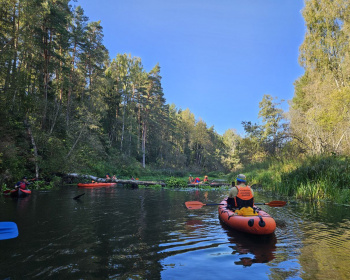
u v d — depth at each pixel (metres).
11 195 11.23
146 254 3.90
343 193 9.81
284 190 12.55
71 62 29.64
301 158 16.52
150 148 58.53
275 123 28.55
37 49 21.42
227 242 4.54
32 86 24.34
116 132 44.88
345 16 21.88
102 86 37.62
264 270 3.28
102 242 4.51
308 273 3.18
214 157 74.00
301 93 29.31
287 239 4.73
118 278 3.04
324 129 18.45
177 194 13.50
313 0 24.48
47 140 20.44
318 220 6.41
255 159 27.95
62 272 3.22
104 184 18.95
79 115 30.64
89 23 35.19
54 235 4.97
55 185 17.73
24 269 3.31
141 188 17.98
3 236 4.02
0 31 18.33
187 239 4.72
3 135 15.17
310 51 25.34
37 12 19.47
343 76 20.66
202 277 3.06
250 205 6.02
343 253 3.93
